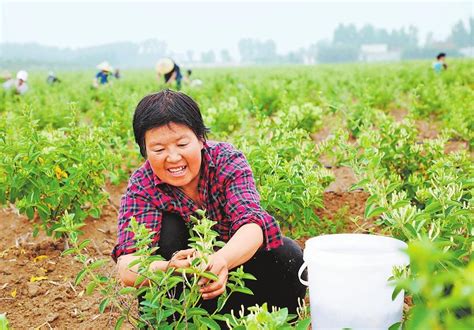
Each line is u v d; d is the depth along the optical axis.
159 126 2.60
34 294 3.96
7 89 14.60
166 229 2.89
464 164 4.74
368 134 4.93
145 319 2.53
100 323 3.54
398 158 5.18
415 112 9.02
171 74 14.30
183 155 2.66
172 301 2.51
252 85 14.46
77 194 4.53
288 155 5.20
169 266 2.48
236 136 5.92
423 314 1.43
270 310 3.15
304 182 4.22
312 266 2.57
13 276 4.24
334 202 5.46
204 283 2.47
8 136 5.11
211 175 2.88
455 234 2.95
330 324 2.54
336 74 25.12
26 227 5.18
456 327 1.37
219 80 21.47
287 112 7.35
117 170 5.94
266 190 3.98
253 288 3.10
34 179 4.32
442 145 5.10
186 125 2.64
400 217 2.66
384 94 11.68
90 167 4.66
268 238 2.77
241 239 2.67
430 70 20.12
